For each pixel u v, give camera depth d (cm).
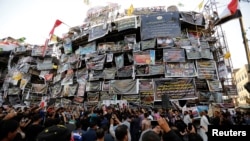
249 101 1250
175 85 1988
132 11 2494
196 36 2336
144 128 488
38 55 3378
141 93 2039
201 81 2028
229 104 1916
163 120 270
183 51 2122
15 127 286
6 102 3247
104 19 2855
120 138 329
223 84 2300
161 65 2119
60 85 2791
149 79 2072
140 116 800
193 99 1923
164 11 2486
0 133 273
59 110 962
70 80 2633
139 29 2445
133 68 2189
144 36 2245
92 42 2669
